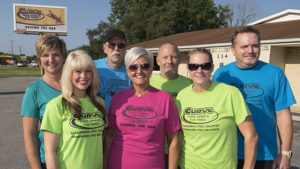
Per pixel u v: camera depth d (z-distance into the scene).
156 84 2.93
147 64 2.05
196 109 2.05
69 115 1.86
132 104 2.07
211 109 1.99
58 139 1.86
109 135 2.23
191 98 2.12
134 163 1.96
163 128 2.05
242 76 2.36
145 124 1.97
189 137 2.06
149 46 14.24
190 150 2.05
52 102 1.88
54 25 27.06
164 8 29.98
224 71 2.52
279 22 12.55
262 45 8.72
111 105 2.17
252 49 2.19
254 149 1.93
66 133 1.85
